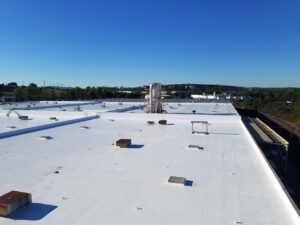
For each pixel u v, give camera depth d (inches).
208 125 1141.1
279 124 2593.5
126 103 2509.8
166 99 2802.7
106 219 354.9
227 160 623.8
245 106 4082.2
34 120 1286.9
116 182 480.1
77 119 1198.3
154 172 536.1
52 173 518.9
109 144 765.3
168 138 863.7
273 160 1108.5
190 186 467.8
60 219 351.9
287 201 404.5
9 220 346.0
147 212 375.6
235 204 404.5
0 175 502.9
